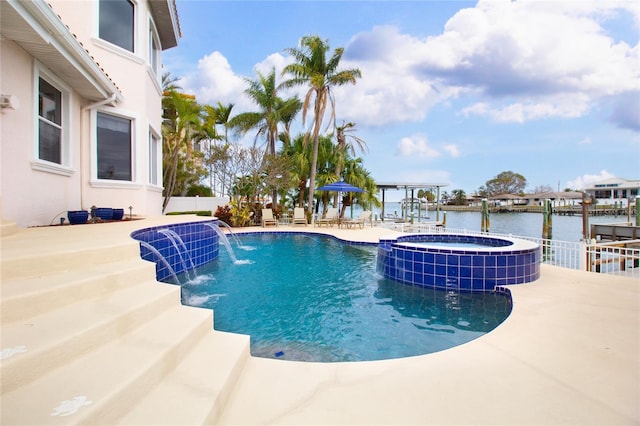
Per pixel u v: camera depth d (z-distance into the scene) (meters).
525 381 2.96
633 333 4.07
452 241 10.73
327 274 8.51
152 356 2.43
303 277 8.18
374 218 24.56
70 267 3.47
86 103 8.33
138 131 9.64
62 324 2.48
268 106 22.98
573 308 5.04
